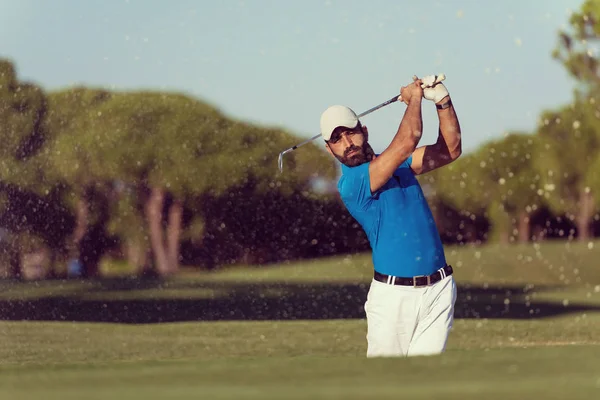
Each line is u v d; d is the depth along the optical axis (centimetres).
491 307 2881
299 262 6462
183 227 7694
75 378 598
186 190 7662
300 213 7694
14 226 6944
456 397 498
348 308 2894
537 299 3262
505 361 633
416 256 873
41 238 7025
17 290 3784
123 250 7619
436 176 8781
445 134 932
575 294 3597
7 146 6969
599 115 6284
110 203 7488
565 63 5241
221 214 7669
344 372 598
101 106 7381
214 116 7675
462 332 1958
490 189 8412
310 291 3772
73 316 2520
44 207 7100
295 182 7650
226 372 611
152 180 7662
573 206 7025
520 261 5703
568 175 6862
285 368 625
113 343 1745
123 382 576
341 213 7688
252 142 7719
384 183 866
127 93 7512
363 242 7662
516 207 8412
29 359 1505
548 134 6788
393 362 643
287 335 1912
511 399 489
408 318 878
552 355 665
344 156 893
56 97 7144
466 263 5728
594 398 489
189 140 7625
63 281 4341
